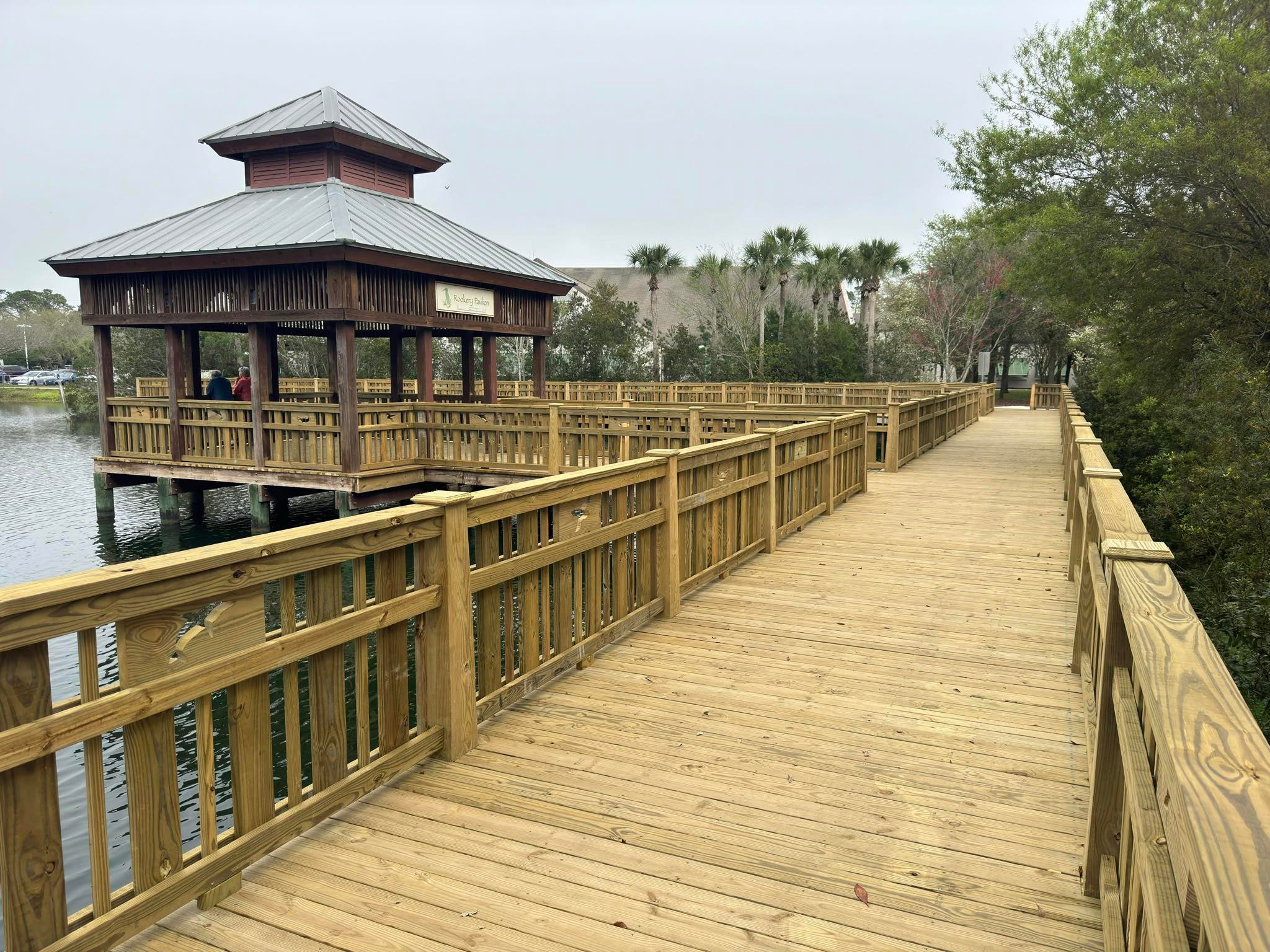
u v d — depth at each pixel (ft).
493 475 46.09
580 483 15.29
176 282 50.01
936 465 50.11
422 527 11.36
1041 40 51.75
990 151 52.70
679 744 12.69
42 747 6.83
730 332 135.13
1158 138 43.96
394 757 11.23
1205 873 3.18
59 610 6.86
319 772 10.09
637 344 136.87
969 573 23.52
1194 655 5.46
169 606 7.82
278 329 63.62
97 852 7.50
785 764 12.08
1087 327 113.80
